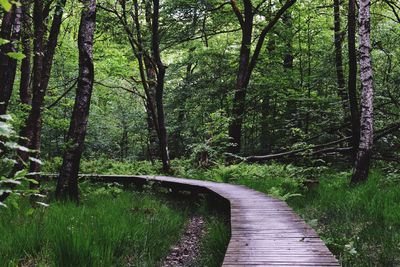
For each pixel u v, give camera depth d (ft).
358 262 17.03
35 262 16.62
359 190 28.35
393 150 46.91
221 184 42.37
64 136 73.10
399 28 55.93
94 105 85.46
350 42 40.14
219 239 21.20
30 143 30.96
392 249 17.88
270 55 66.85
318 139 57.82
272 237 18.11
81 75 31.94
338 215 24.64
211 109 77.82
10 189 8.35
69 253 15.84
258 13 63.87
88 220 22.33
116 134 101.24
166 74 81.15
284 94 62.80
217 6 69.51
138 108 102.22
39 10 32.94
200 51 73.31
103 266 16.21
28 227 19.16
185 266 19.67
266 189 36.32
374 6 58.70
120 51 66.44
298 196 32.40
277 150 65.92
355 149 42.68
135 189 48.52
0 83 30.76
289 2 56.39
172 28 66.59
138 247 20.35
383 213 22.16
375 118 52.08
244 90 61.16
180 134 88.33
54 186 39.78
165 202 39.78
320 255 15.17
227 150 61.31
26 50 38.29
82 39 32.63
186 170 61.00
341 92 54.70
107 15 60.13
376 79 55.36
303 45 68.49
